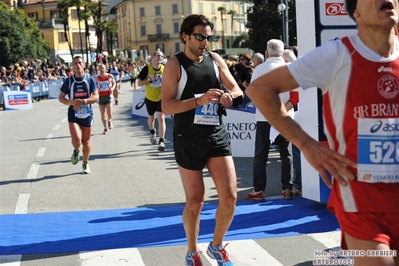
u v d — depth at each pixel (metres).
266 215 6.92
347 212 2.79
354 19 2.85
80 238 6.18
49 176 9.86
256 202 7.59
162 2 107.88
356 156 2.75
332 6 6.60
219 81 4.89
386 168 2.73
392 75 2.72
